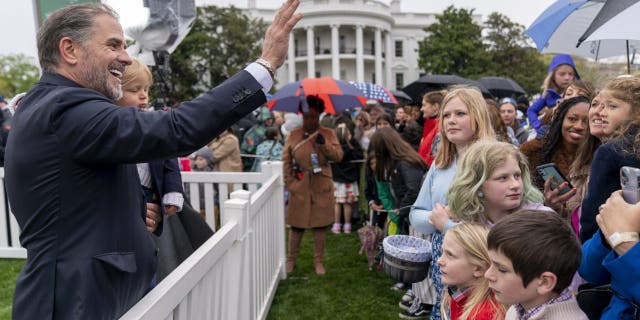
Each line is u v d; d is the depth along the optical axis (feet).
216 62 98.94
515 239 4.01
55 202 4.03
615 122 5.45
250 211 8.48
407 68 154.51
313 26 136.98
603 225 4.33
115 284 4.35
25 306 4.12
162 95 10.65
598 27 6.39
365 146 26.12
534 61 106.73
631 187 4.20
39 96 4.28
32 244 4.18
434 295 9.95
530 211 4.34
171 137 3.91
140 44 10.37
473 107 7.06
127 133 3.87
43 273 4.08
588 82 9.68
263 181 12.92
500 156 5.74
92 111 3.97
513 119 14.96
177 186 8.04
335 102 19.34
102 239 4.22
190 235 8.18
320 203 13.65
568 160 8.03
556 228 4.04
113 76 4.54
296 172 13.62
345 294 12.39
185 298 4.92
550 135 8.17
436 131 12.25
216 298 6.23
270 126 24.72
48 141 3.96
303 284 13.16
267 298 10.94
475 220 5.86
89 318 4.03
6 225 15.20
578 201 6.92
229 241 6.79
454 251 5.26
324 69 145.48
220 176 12.96
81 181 4.08
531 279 3.98
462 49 106.63
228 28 100.78
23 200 4.10
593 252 4.63
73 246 4.10
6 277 13.44
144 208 6.10
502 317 4.86
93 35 4.32
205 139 4.10
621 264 4.06
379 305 11.65
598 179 4.99
